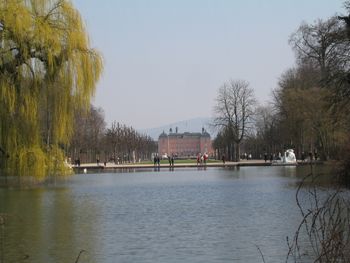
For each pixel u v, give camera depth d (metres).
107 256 18.05
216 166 103.12
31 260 17.56
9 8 35.25
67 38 37.59
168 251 18.70
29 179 40.75
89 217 27.34
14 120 36.88
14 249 19.20
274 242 19.73
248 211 28.73
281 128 88.81
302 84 80.56
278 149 123.12
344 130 48.66
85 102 38.44
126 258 17.75
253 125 115.75
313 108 70.94
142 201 35.72
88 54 38.56
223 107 115.12
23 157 36.69
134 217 27.44
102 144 134.25
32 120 36.97
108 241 20.58
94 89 38.72
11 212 29.03
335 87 43.03
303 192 37.22
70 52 37.44
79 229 23.42
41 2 37.47
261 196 36.66
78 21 38.28
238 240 20.39
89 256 18.08
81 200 36.09
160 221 25.88
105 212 29.47
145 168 102.75
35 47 36.41
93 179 63.66
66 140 39.41
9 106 35.62
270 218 25.66
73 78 37.94
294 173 65.25
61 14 38.06
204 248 19.08
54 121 38.38
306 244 19.09
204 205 32.59
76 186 50.06
